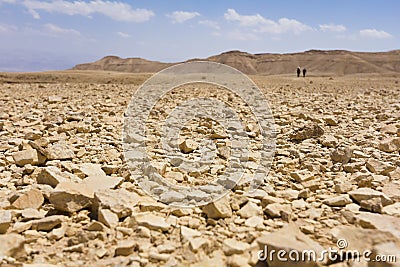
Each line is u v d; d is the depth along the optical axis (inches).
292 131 288.5
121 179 171.9
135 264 109.3
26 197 150.5
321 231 131.3
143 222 131.5
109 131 302.7
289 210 143.9
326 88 810.8
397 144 235.8
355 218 136.9
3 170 197.9
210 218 139.6
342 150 215.2
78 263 111.5
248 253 115.9
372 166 194.1
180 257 113.8
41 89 730.2
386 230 121.6
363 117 365.4
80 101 499.8
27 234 127.3
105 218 133.0
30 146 233.8
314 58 5866.1
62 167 193.5
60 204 142.9
